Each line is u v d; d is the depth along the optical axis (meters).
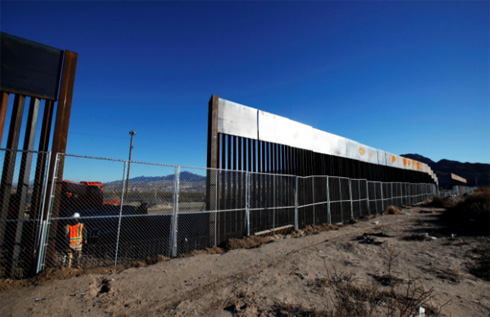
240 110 9.69
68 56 5.99
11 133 5.23
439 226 11.38
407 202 25.02
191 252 7.13
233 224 8.74
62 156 5.59
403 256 6.93
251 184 9.59
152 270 5.58
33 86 5.52
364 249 7.63
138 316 3.68
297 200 10.98
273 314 3.70
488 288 4.84
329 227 12.04
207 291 4.61
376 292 4.45
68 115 5.84
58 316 3.58
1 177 5.05
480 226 10.26
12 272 4.84
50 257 5.25
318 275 5.47
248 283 4.98
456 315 3.76
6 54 5.28
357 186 16.67
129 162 6.08
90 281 4.81
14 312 3.64
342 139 16.23
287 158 11.51
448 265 6.14
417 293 4.43
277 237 9.45
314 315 3.60
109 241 7.89
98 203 8.05
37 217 5.31
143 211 9.45
